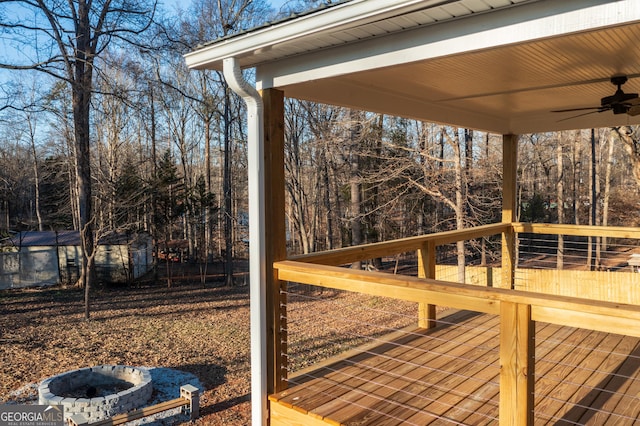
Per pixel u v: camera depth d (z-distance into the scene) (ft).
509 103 14.89
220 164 76.18
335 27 7.69
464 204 46.75
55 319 43.11
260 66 10.21
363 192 55.52
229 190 64.28
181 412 25.48
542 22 6.70
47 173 76.02
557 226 17.17
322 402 9.52
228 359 33.71
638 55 9.20
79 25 47.29
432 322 14.55
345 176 54.95
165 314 45.70
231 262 63.36
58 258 62.59
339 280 8.89
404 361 11.44
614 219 65.46
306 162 60.95
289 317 41.32
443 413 8.92
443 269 47.26
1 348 34.94
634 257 46.80
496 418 8.68
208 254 76.38
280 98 10.26
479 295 7.02
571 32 6.48
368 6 7.13
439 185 47.01
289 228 66.13
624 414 8.73
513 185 18.58
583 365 11.33
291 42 8.48
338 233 59.88
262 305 10.02
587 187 67.87
